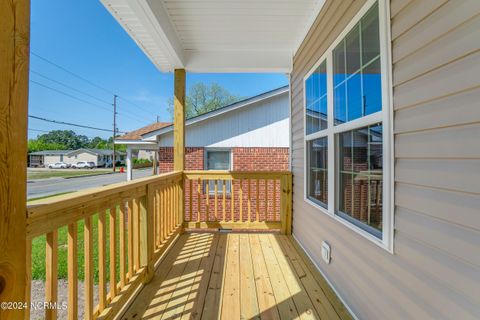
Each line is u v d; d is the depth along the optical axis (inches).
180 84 150.4
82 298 99.3
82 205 55.1
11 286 34.6
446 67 41.4
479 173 36.2
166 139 303.4
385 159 56.4
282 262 107.7
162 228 115.0
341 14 81.7
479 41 36.2
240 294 82.5
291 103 151.9
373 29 63.4
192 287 86.7
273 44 142.1
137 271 85.8
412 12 48.6
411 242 49.2
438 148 42.9
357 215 72.1
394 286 54.2
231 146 295.1
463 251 38.4
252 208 284.4
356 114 72.1
